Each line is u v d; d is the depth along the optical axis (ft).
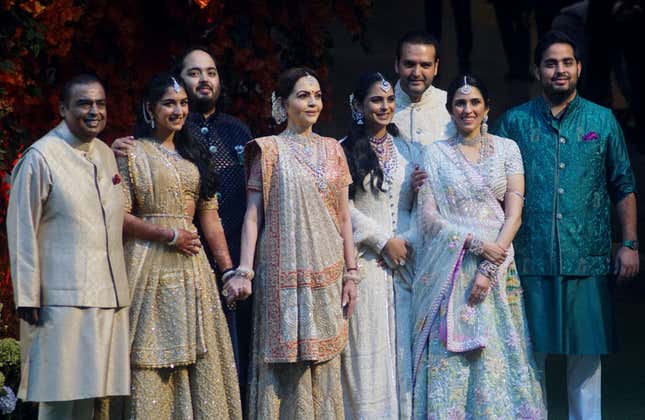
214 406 28.25
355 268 29.91
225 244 29.40
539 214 31.45
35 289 26.48
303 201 29.09
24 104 32.12
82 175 27.12
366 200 31.01
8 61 30.48
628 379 37.83
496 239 30.53
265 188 29.22
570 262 31.22
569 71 31.30
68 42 32.17
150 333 27.78
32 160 26.73
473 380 30.30
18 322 32.91
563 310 31.37
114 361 27.22
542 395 31.30
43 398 26.53
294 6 36.63
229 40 35.24
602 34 63.67
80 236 26.89
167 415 28.12
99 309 26.94
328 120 37.99
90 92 27.09
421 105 32.55
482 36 88.94
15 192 26.68
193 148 28.89
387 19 88.02
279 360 28.53
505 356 30.42
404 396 30.66
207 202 29.37
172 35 34.78
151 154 28.35
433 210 30.91
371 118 30.81
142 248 28.04
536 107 32.09
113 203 27.43
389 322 30.86
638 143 65.31
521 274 31.65
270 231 29.14
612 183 32.04
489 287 30.37
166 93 28.19
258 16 35.88
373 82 30.71
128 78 34.24
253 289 29.71
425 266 30.76
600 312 31.53
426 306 30.68
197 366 28.32
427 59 31.99
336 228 29.60
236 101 35.91
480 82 30.94
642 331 42.86
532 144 31.71
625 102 74.38
